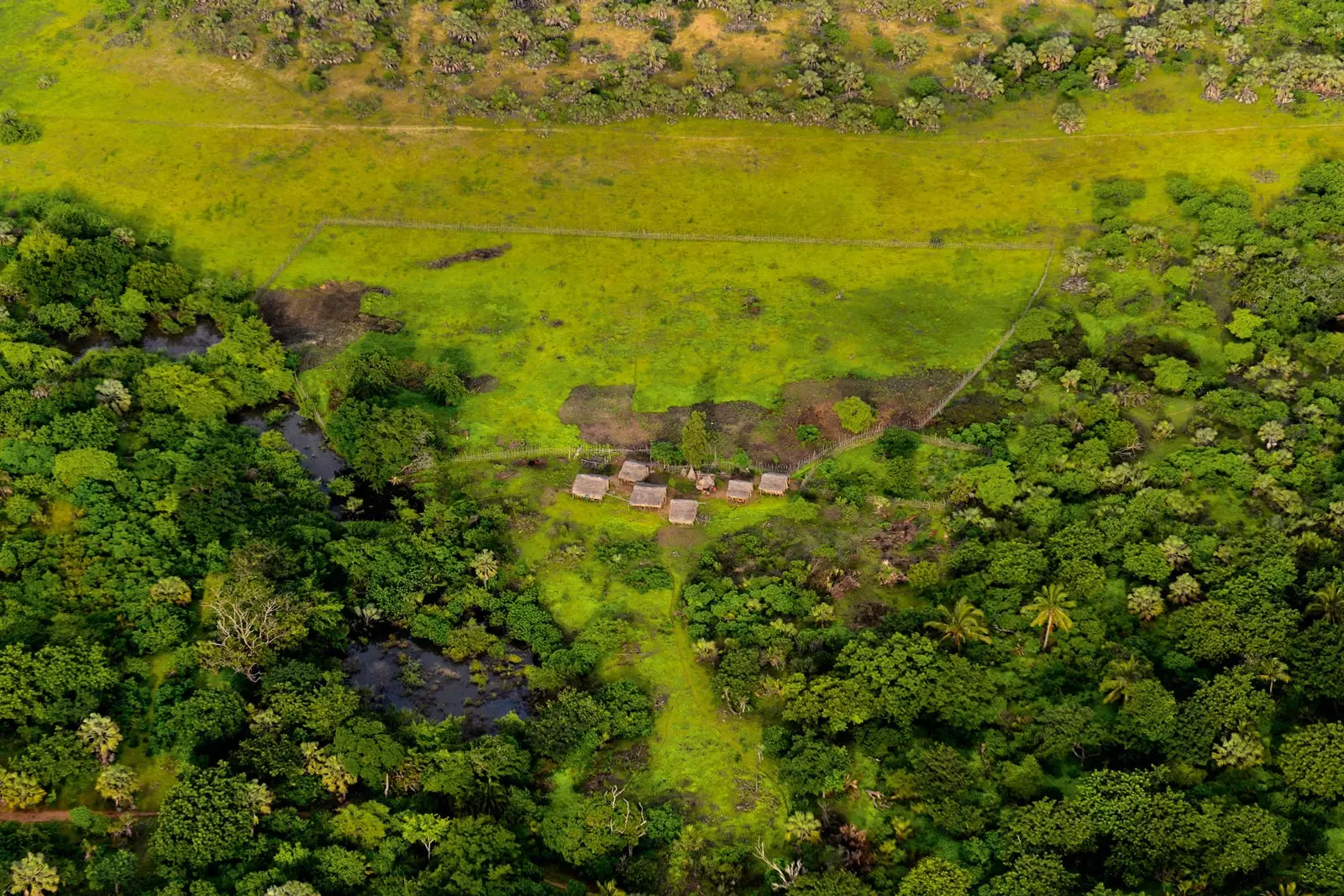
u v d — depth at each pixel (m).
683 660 155.38
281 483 175.88
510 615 159.75
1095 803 131.12
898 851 132.75
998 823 132.75
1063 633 151.25
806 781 138.12
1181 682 146.00
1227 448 175.62
